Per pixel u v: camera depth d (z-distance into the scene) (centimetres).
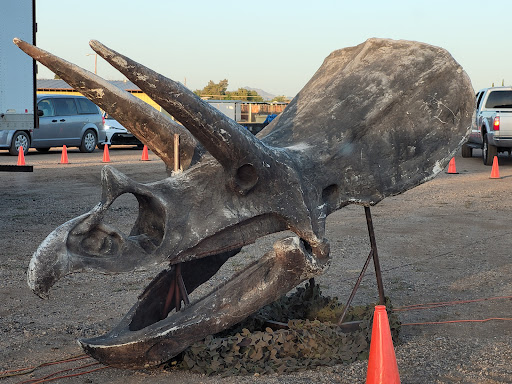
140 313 447
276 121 525
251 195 426
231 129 406
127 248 390
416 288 677
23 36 1277
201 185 419
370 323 472
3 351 499
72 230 381
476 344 507
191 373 441
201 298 429
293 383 421
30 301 630
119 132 2512
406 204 1241
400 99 505
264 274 430
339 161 479
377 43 536
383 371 382
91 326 559
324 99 517
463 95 515
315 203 454
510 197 1319
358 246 876
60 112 2309
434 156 501
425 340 517
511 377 441
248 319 486
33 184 1480
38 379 444
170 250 397
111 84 414
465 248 866
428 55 521
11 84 1268
